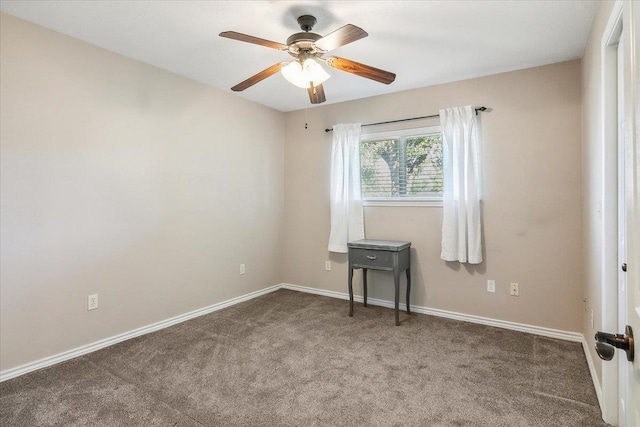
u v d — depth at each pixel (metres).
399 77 3.27
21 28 2.28
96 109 2.67
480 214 3.23
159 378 2.24
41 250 2.39
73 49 2.53
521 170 3.06
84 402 1.98
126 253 2.88
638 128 0.65
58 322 2.48
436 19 2.27
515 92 3.08
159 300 3.13
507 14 2.20
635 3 0.66
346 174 3.89
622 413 1.67
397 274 3.20
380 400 2.00
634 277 0.70
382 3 2.10
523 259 3.06
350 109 3.99
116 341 2.80
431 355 2.58
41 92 2.38
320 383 2.19
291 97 3.92
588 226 2.49
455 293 3.39
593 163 2.25
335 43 2.08
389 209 3.75
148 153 3.03
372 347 2.72
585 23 2.29
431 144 3.54
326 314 3.52
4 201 2.22
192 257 3.41
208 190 3.56
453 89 3.37
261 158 4.19
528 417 1.84
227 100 3.75
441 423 1.80
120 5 2.12
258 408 1.92
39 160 2.37
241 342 2.82
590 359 2.36
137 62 2.93
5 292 2.24
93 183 2.66
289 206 4.48
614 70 1.81
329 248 4.00
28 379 2.23
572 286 2.87
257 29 2.41
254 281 4.12
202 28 2.40
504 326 3.15
